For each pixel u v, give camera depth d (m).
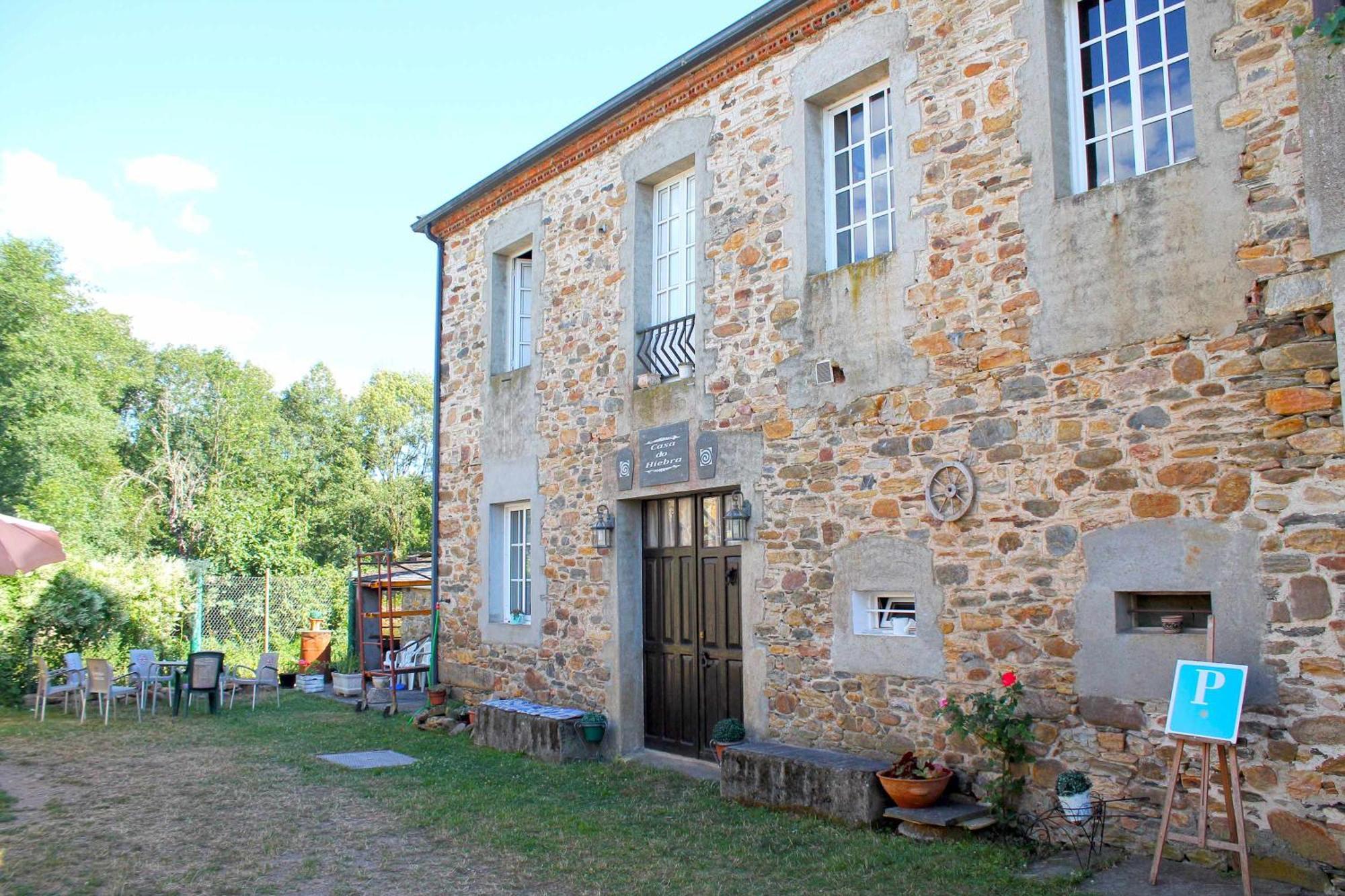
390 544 33.06
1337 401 4.10
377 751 8.16
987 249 5.45
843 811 5.42
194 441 29.91
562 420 8.70
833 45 6.43
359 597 12.18
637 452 7.81
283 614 16.56
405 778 6.99
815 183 6.60
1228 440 4.41
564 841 5.32
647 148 7.99
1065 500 4.98
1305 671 4.10
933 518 5.57
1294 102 4.30
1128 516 4.73
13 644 11.37
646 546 8.05
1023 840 4.93
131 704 11.24
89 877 4.72
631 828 5.57
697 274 7.32
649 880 4.64
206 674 10.54
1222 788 4.23
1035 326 5.18
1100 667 4.78
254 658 15.20
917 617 5.61
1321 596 4.08
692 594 7.54
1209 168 4.55
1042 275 5.17
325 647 14.92
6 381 21.20
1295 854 4.07
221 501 26.34
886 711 5.76
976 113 5.57
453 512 10.21
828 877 4.59
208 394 30.69
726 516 6.85
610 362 8.20
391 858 5.04
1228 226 4.47
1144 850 4.54
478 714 8.54
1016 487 5.20
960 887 4.36
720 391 7.04
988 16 5.55
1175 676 4.18
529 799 6.32
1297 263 4.24
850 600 6.02
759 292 6.81
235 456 30.62
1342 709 3.98
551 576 8.70
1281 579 4.20
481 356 9.98
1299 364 4.21
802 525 6.36
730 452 6.91
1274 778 4.15
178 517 27.56
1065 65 5.32
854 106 6.58
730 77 7.22
